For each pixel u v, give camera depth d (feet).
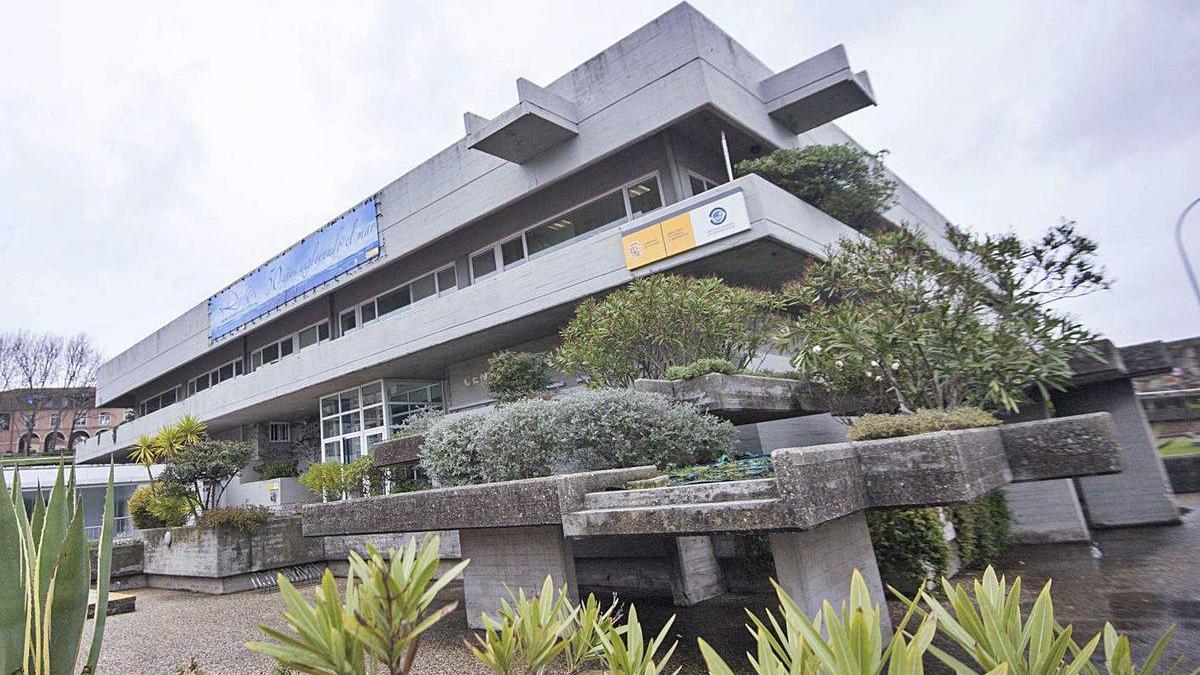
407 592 3.52
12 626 6.70
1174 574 18.24
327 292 56.80
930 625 4.38
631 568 19.42
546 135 39.22
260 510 33.04
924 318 20.89
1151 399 60.44
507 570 15.87
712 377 20.47
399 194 50.88
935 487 10.47
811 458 9.86
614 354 26.45
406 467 33.01
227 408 64.95
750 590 18.37
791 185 38.68
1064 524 25.53
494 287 41.19
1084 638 13.06
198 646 18.57
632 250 35.06
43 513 8.27
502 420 17.79
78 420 156.04
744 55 40.75
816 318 23.52
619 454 16.98
